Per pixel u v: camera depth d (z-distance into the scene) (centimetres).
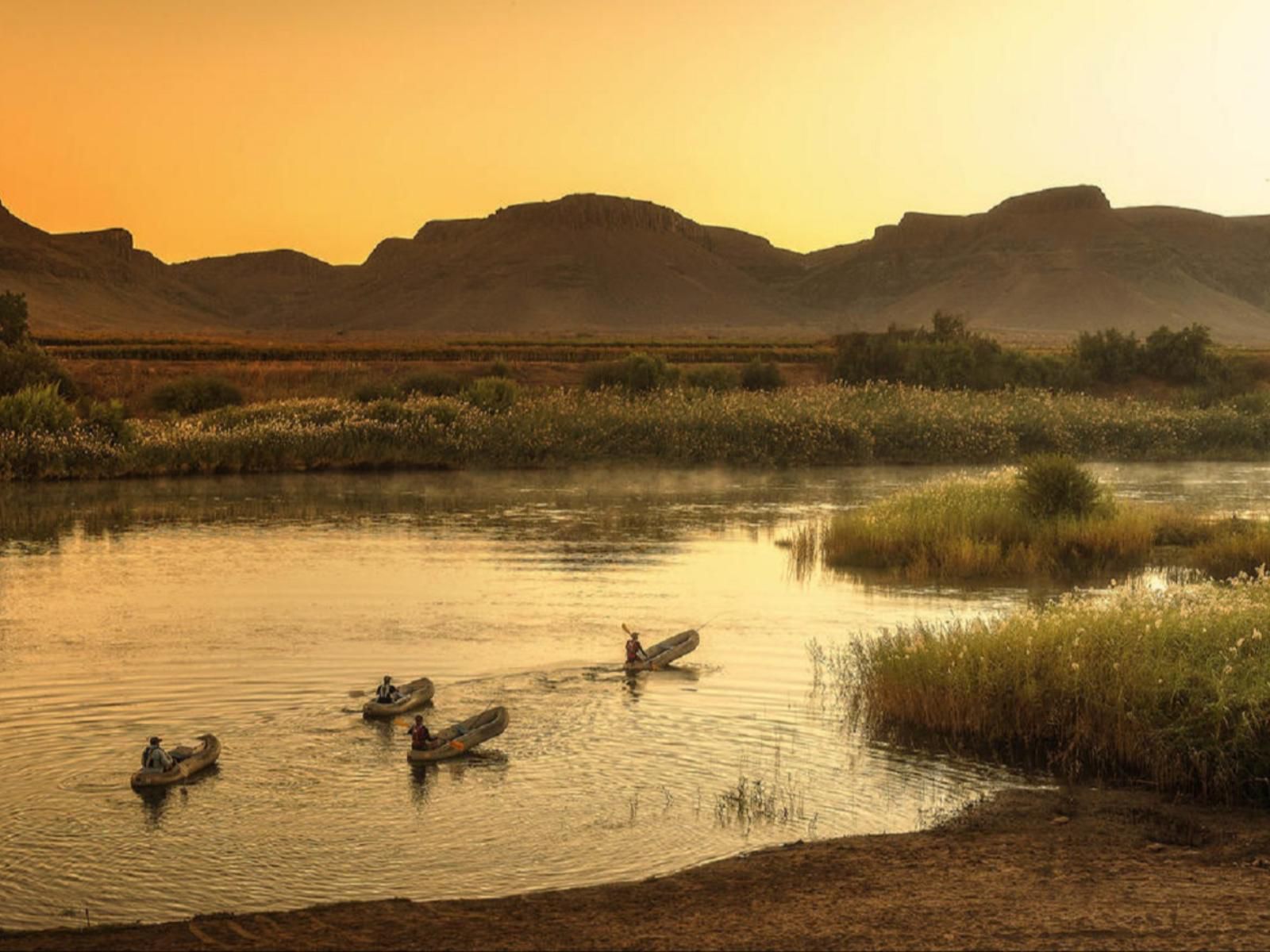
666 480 6097
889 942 1096
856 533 3825
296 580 3416
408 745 1900
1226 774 1636
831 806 1617
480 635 2714
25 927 1282
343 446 6500
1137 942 1074
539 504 5181
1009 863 1365
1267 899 1206
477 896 1350
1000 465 6850
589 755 1841
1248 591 2253
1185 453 7375
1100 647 1923
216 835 1529
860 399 7750
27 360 7744
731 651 2544
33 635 2712
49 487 5606
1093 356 10138
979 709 1903
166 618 2894
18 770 1786
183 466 6162
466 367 10275
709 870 1374
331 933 1191
